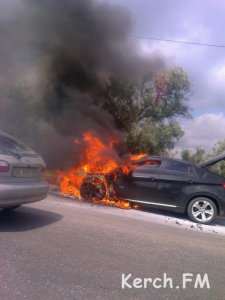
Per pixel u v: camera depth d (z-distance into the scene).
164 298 3.94
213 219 8.57
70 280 4.07
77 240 5.56
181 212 8.71
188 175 8.77
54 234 5.73
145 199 8.98
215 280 4.63
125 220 7.59
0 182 5.52
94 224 6.74
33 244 5.13
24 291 3.69
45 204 8.11
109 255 5.05
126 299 3.79
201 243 6.41
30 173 6.21
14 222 6.18
